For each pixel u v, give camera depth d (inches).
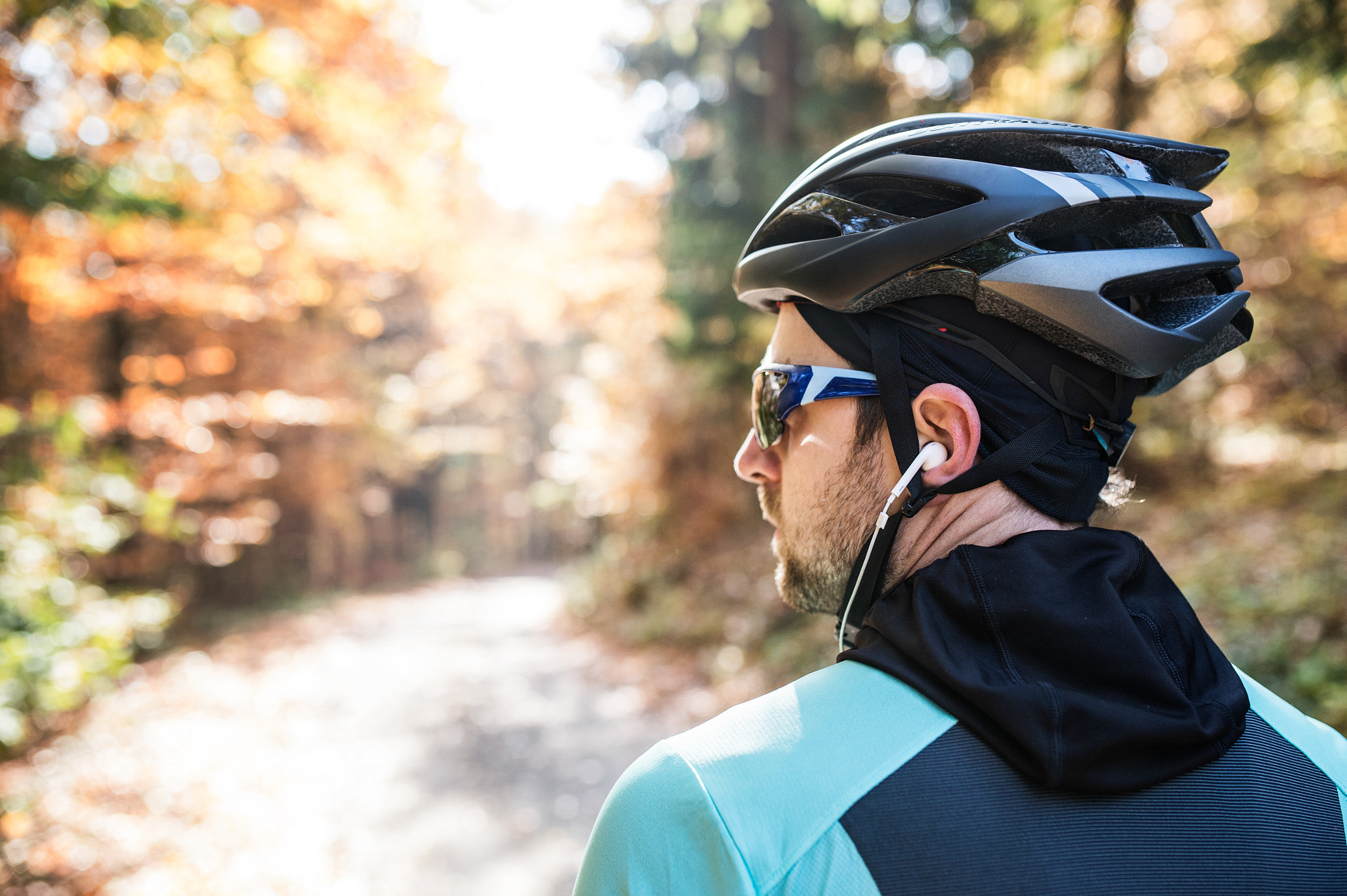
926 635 23.1
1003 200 25.7
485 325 767.7
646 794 23.2
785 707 24.0
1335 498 272.1
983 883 20.1
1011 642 22.8
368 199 279.3
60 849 174.9
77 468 211.6
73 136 191.3
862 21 288.5
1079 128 28.4
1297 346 362.3
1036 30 269.4
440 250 388.2
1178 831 21.4
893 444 27.0
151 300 256.5
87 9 169.0
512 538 1363.2
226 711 307.3
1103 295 26.6
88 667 196.9
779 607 303.3
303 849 183.5
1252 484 322.0
